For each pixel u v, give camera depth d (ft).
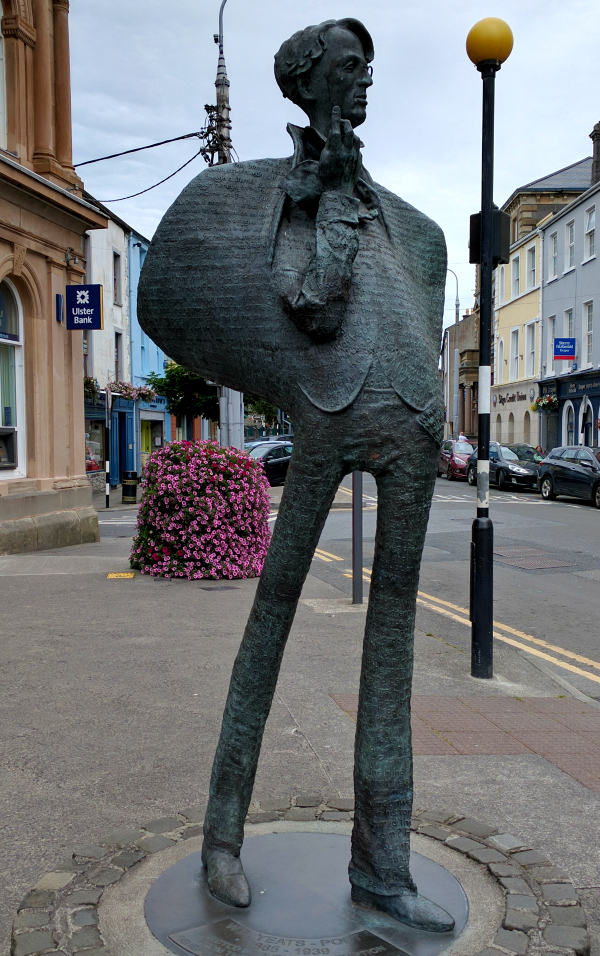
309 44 6.82
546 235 109.60
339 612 23.03
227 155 52.06
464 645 20.53
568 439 102.63
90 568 30.35
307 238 6.84
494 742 13.30
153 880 8.03
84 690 15.23
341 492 75.00
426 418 6.80
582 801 10.97
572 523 51.11
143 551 29.22
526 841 9.76
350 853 8.48
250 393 7.37
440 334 7.70
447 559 36.99
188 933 7.04
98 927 7.22
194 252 6.92
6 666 16.80
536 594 28.89
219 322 6.91
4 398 36.45
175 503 28.89
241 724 7.55
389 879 7.28
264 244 6.77
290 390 6.83
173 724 13.44
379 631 7.16
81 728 13.24
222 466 28.78
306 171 6.73
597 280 93.25
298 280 6.61
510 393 124.47
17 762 11.85
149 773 11.47
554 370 107.24
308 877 7.98
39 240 37.01
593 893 8.62
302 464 6.88
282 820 9.37
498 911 7.50
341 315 6.50
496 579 31.83
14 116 36.86
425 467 6.87
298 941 6.90
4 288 35.88
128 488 68.69
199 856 8.44
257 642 7.36
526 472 77.71
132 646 18.49
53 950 6.87
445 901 7.64
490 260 16.97
